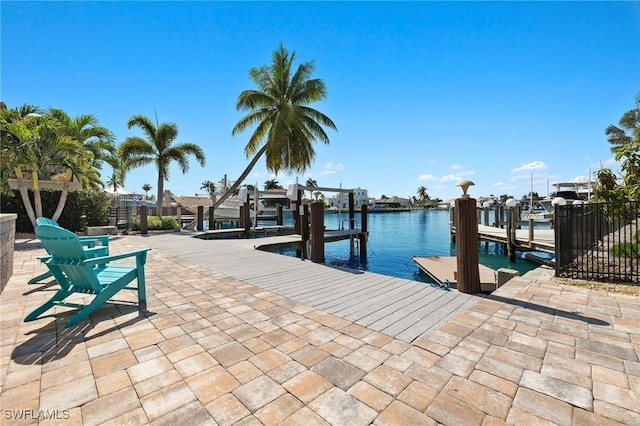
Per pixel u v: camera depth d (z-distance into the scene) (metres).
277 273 5.37
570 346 2.47
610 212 5.36
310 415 1.66
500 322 3.00
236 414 1.67
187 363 2.23
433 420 1.62
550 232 13.70
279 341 2.61
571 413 1.67
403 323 3.01
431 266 9.03
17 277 5.02
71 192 13.01
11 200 11.61
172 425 1.58
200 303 3.67
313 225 6.59
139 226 14.41
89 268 2.96
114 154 12.64
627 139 28.70
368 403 1.77
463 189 4.13
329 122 16.58
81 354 2.36
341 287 4.40
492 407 1.73
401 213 62.50
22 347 2.48
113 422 1.60
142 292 3.62
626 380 1.98
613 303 3.54
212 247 9.02
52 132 10.04
